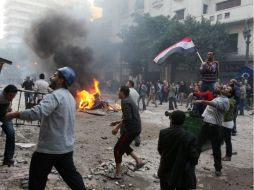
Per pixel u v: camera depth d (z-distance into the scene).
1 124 5.45
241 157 7.59
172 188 3.80
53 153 3.36
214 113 6.08
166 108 18.42
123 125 5.42
